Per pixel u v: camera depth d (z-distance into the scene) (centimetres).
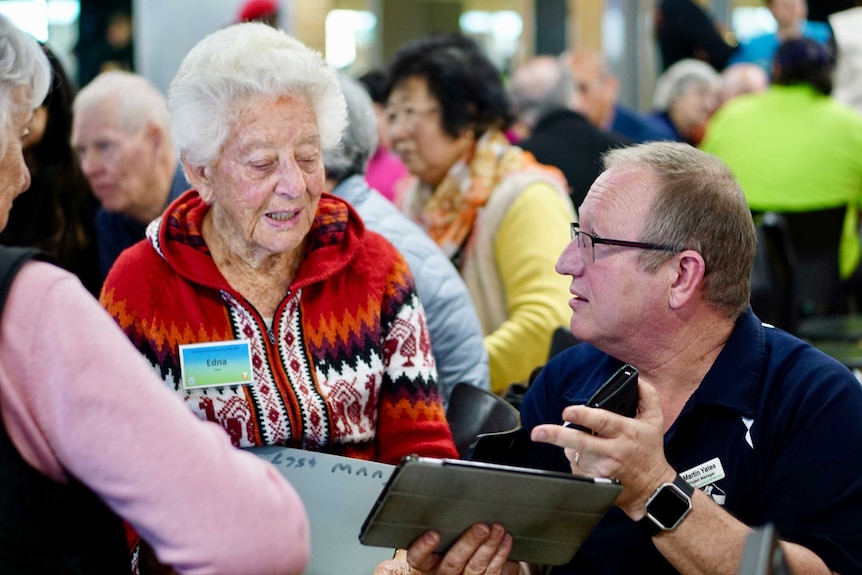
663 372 197
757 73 727
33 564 137
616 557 198
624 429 167
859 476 180
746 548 138
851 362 338
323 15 768
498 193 337
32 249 141
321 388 209
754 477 189
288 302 208
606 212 192
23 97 160
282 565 140
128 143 327
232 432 204
